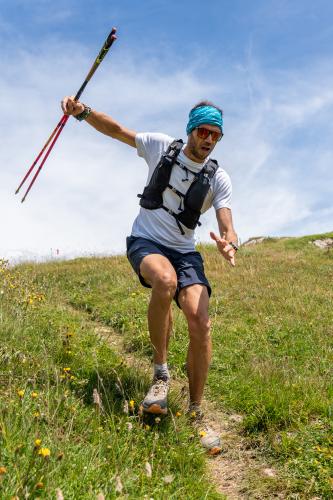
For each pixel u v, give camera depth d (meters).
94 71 4.88
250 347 7.43
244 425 4.93
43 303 8.20
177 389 5.71
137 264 4.72
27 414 3.82
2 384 4.43
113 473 3.55
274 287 11.18
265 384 5.72
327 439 4.42
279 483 4.07
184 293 4.72
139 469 3.72
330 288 11.43
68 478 3.31
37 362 5.04
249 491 4.05
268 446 4.58
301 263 16.19
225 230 4.74
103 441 3.85
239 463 4.45
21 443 3.40
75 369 5.30
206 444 4.51
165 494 3.54
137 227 4.98
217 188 4.91
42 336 6.18
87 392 4.79
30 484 3.07
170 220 4.83
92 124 5.08
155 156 4.95
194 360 4.67
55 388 4.59
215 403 5.62
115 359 5.93
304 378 5.81
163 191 4.82
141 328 7.71
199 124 4.67
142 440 4.14
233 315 9.14
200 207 4.83
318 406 4.96
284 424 4.81
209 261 15.17
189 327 4.63
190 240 4.96
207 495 3.77
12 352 5.17
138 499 3.37
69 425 3.91
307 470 4.14
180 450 4.16
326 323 8.44
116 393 4.96
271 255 18.88
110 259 16.02
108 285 10.97
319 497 3.88
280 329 8.12
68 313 8.09
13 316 6.44
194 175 4.80
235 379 6.05
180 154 4.83
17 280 8.67
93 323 8.40
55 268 14.14
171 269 4.57
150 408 4.43
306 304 9.66
